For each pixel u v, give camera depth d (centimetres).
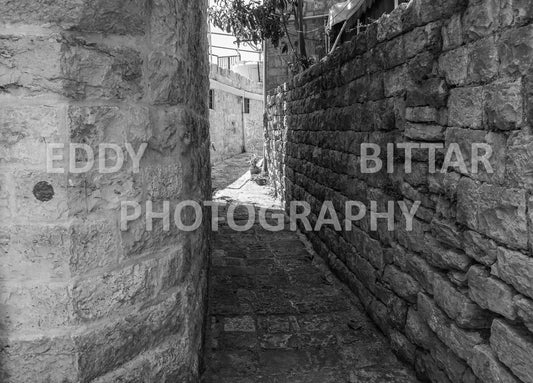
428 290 273
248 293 436
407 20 294
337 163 476
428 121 271
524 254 184
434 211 268
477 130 216
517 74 186
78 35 172
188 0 244
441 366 259
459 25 229
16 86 167
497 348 201
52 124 168
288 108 785
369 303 378
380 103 348
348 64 427
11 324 175
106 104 181
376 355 322
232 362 312
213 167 1433
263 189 1041
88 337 180
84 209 177
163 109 208
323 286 457
